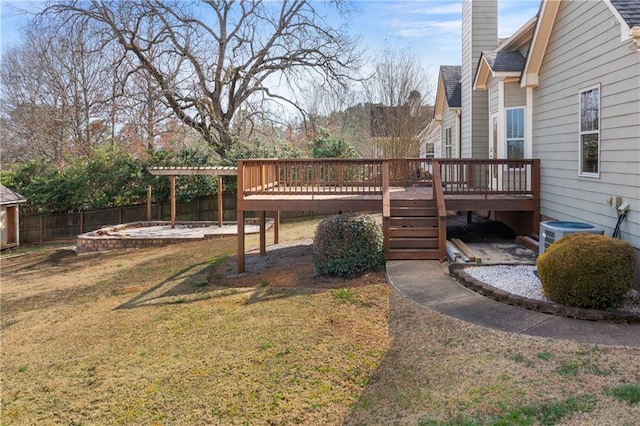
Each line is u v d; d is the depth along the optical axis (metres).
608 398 3.23
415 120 22.67
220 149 19.64
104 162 17.28
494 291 5.60
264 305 6.10
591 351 3.99
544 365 3.80
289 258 9.43
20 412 3.83
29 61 24.17
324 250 7.30
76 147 21.92
